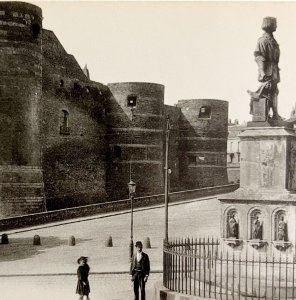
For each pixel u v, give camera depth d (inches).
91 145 2389.3
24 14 1833.2
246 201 665.6
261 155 672.4
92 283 879.7
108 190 2475.4
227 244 673.0
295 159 685.3
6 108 1802.4
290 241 647.8
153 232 1501.0
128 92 2461.9
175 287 669.9
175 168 2760.8
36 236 1333.7
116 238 1422.2
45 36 2158.0
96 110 2421.3
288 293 621.6
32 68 1849.2
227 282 602.5
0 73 1801.2
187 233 1471.5
